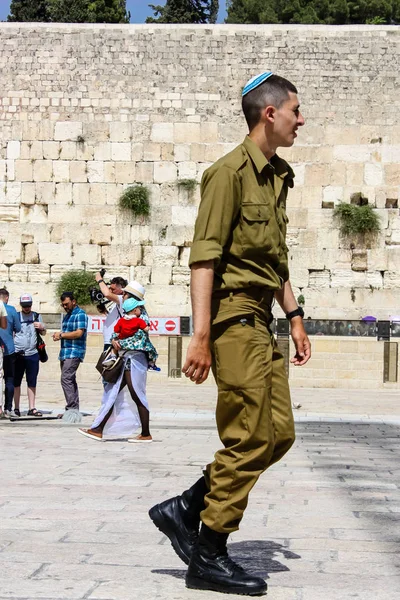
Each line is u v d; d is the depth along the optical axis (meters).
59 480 8.07
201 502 4.76
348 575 4.83
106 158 27.20
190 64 27.23
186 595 4.39
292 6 53.00
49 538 5.66
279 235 4.66
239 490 4.43
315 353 21.66
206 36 27.25
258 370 4.43
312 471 8.91
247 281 4.49
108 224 27.17
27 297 14.87
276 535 5.84
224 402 4.46
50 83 27.31
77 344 14.23
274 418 4.55
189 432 12.74
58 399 18.12
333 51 27.11
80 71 27.30
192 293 4.43
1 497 7.16
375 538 5.75
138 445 11.05
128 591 4.45
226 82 27.17
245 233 4.52
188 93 27.22
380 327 21.95
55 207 27.23
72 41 27.36
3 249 27.28
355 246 26.77
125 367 11.19
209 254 4.40
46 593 4.39
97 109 27.22
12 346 14.59
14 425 13.55
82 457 9.79
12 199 27.31
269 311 4.62
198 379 4.42
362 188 26.89
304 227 26.88
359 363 21.58
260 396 4.40
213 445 11.09
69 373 14.17
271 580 4.71
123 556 5.20
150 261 27.03
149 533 5.82
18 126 27.33
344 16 53.22
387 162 26.91
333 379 21.64
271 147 4.74
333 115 27.03
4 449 10.52
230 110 27.11
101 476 8.33
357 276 26.69
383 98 27.02
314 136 27.03
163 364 22.05
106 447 10.80
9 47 27.44
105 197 27.20
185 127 27.14
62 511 6.55
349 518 6.43
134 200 26.91
